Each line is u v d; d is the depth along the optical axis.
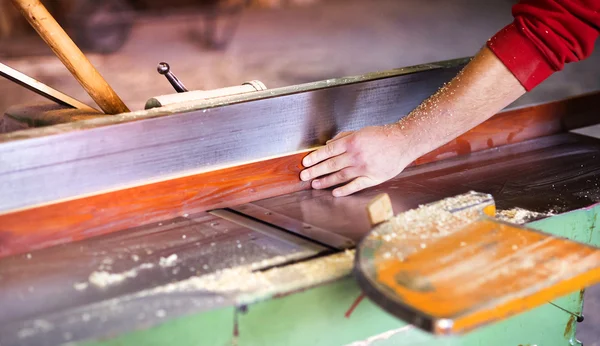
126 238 1.37
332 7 8.73
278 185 1.61
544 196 1.60
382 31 7.14
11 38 6.12
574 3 1.38
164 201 1.46
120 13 5.92
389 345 1.34
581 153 1.92
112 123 1.37
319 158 1.60
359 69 5.54
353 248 1.30
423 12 8.24
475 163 1.84
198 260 1.26
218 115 1.50
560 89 4.80
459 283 1.00
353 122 1.75
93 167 1.37
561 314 1.64
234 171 1.54
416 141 1.53
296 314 1.17
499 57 1.43
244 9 8.35
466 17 7.89
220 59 5.84
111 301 1.10
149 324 1.02
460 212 1.28
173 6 7.52
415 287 0.99
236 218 1.47
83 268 1.23
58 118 1.63
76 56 1.54
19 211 1.29
